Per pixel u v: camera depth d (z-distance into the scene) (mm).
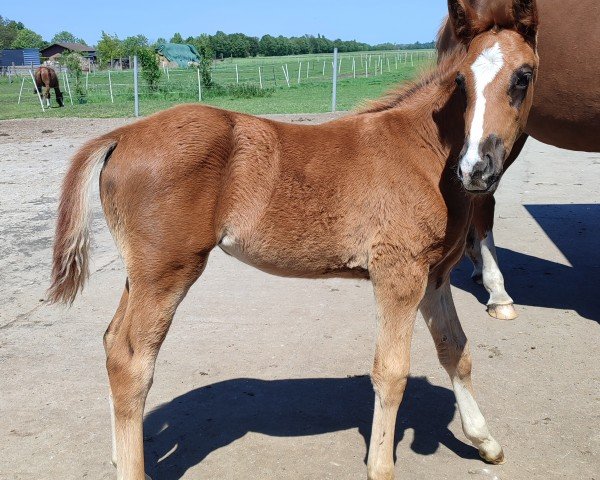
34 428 3494
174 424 3551
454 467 3178
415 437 3439
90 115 19578
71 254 2775
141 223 2744
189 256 2793
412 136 2996
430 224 2871
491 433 3441
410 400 3799
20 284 5711
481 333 4703
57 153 12328
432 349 4434
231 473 3129
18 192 9141
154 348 2795
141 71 27141
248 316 5012
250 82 33094
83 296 5430
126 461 2738
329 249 2982
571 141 4957
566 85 4613
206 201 2793
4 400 3770
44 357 4332
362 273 3064
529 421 3555
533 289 5562
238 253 3002
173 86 27672
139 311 2768
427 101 3021
